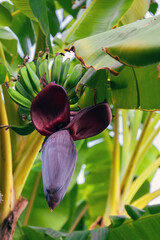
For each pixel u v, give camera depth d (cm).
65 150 174
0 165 206
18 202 212
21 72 196
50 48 217
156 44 160
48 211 321
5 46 302
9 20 264
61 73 195
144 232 235
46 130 181
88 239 243
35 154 218
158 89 202
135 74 206
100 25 233
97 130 186
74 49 178
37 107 179
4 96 220
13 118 220
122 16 232
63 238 241
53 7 317
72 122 181
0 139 206
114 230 239
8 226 206
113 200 303
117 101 205
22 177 215
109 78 207
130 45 162
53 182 169
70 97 196
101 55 176
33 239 251
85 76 202
